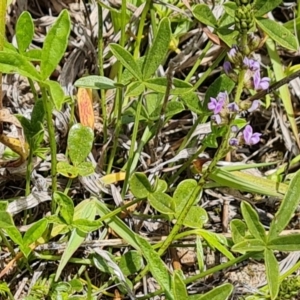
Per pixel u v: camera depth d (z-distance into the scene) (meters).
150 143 0.55
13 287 0.49
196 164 0.51
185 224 0.45
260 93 0.48
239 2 0.40
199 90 0.60
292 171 0.57
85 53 0.58
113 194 0.51
